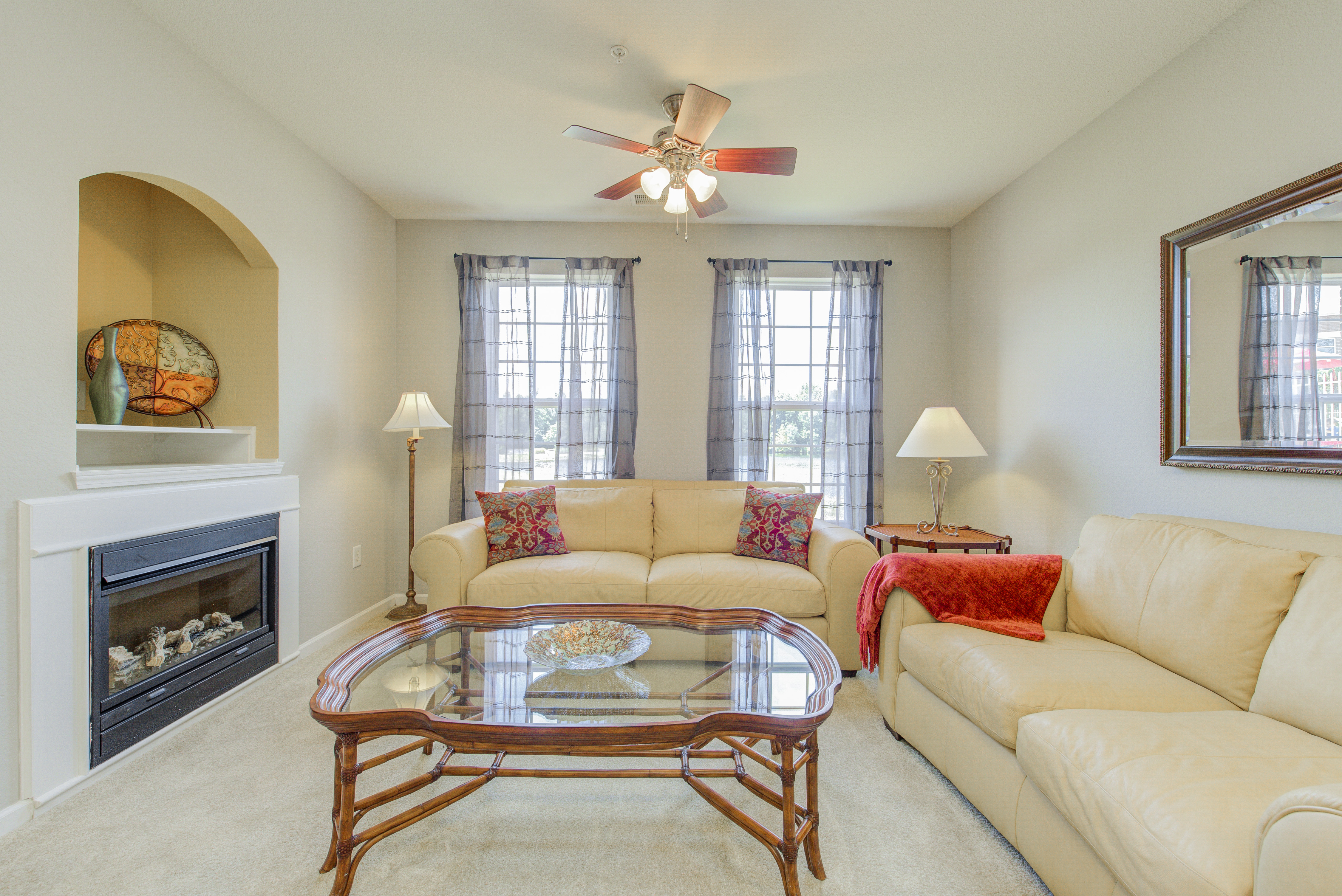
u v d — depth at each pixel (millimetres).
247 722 2121
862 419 3693
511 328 3684
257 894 1314
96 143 1781
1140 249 2293
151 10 1913
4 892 1315
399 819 1366
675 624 1980
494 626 1946
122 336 2340
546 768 1859
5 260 1540
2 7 1524
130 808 1618
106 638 1787
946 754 1732
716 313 3678
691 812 1639
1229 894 832
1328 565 1370
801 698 1483
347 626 3170
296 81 2289
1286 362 1750
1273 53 1783
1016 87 2301
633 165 2959
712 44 2049
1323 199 1637
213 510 2199
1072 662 1591
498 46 2074
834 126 2588
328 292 2979
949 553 3174
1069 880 1216
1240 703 1400
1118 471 2410
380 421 3523
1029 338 2988
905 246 3812
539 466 3807
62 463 1681
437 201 3430
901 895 1324
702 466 3758
